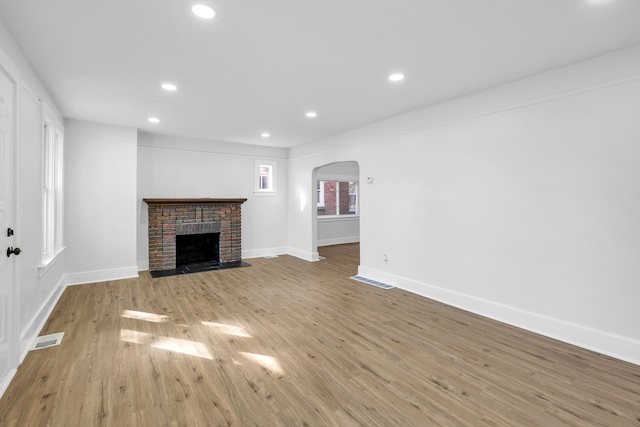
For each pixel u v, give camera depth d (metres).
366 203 5.12
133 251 5.11
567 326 2.87
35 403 1.96
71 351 2.63
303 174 6.73
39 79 3.10
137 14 2.07
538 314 3.07
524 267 3.17
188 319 3.37
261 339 2.90
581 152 2.77
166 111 4.23
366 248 5.16
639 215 2.49
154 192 5.73
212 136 5.86
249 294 4.27
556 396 2.07
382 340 2.89
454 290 3.83
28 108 2.73
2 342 2.12
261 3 1.96
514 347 2.76
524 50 2.57
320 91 3.51
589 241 2.74
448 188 3.87
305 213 6.71
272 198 7.10
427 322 3.32
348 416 1.87
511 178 3.25
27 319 2.68
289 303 3.91
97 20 2.14
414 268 4.34
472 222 3.62
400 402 2.00
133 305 3.80
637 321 2.51
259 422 1.81
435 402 2.00
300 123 4.92
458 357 2.58
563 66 2.86
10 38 2.29
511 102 3.23
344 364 2.46
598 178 2.68
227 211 6.36
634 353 2.51
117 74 3.03
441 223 3.96
